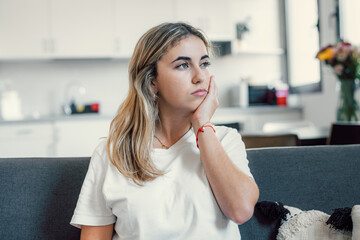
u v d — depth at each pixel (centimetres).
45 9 380
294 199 115
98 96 423
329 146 124
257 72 456
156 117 106
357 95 302
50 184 110
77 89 418
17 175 109
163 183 94
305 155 120
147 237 90
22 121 346
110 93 426
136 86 100
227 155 92
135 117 101
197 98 97
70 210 109
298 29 425
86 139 363
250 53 435
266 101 426
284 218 108
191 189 92
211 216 91
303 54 419
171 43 95
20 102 406
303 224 104
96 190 98
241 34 421
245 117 393
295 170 117
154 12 403
